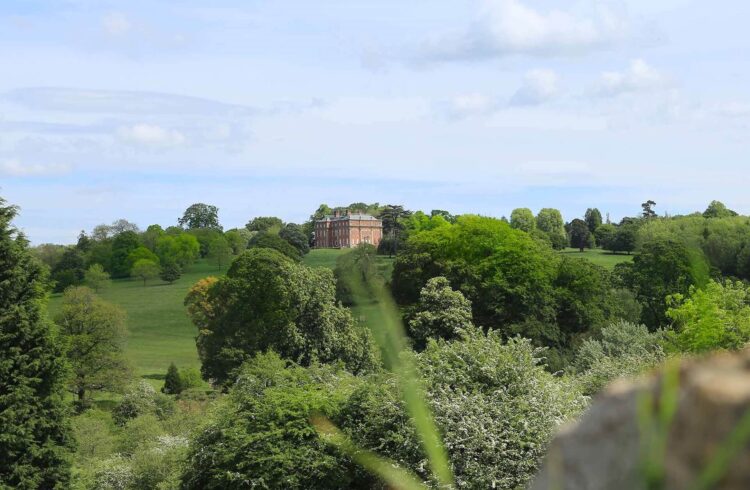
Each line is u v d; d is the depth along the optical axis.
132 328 93.19
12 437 26.73
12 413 26.84
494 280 54.53
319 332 49.56
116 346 62.34
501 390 18.77
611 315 53.59
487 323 55.38
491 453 17.16
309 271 51.56
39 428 27.97
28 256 29.80
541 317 54.19
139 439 37.12
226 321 51.81
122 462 34.00
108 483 31.45
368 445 18.27
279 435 20.66
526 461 17.14
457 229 57.72
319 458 19.80
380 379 19.48
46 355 28.58
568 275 55.97
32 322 29.08
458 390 18.64
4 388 27.67
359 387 20.00
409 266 55.59
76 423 38.25
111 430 47.22
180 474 23.38
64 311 60.75
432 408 17.80
